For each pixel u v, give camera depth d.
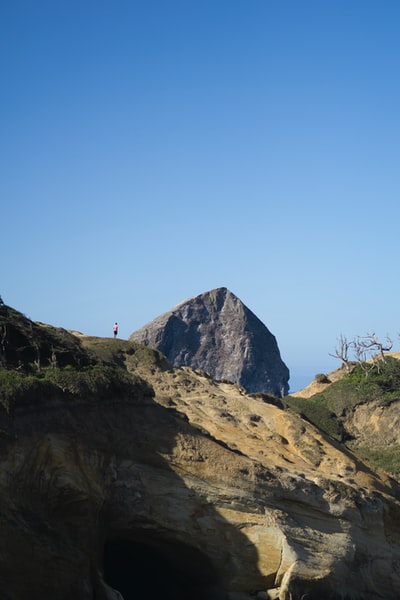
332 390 81.88
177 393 57.53
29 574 36.72
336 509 48.16
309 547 46.34
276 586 45.28
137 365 59.94
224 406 56.88
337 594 46.41
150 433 45.72
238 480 45.75
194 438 46.72
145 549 45.66
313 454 53.12
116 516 42.94
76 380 43.47
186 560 45.25
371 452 73.25
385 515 50.69
